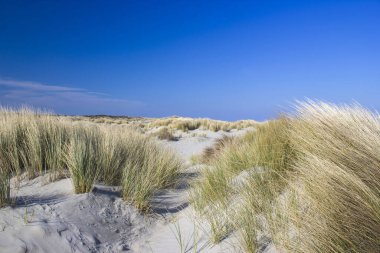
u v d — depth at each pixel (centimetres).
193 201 498
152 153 727
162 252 378
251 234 328
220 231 372
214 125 2238
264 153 525
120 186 531
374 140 329
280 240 307
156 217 482
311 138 416
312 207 299
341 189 279
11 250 315
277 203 361
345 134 372
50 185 486
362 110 405
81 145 550
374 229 237
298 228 298
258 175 451
